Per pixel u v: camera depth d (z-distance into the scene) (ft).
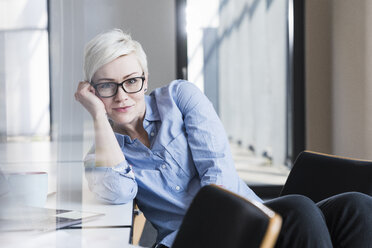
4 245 1.95
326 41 12.96
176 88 5.06
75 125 2.37
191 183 4.94
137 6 12.40
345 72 11.89
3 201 1.93
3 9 1.79
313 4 12.92
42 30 1.99
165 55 12.62
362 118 10.94
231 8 12.85
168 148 4.79
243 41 13.01
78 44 2.31
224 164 4.84
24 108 1.91
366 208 4.41
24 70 1.90
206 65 12.87
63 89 2.20
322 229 4.08
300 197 4.22
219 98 12.99
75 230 2.37
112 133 3.73
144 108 4.71
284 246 4.10
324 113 13.07
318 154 5.43
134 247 2.76
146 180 4.74
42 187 2.07
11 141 1.89
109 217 3.13
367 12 10.49
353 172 5.03
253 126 13.29
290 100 13.23
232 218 2.33
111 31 3.70
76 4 2.27
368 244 4.35
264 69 13.16
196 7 12.71
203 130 4.86
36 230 2.09
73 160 2.34
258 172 13.42
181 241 2.71
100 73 3.58
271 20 13.07
